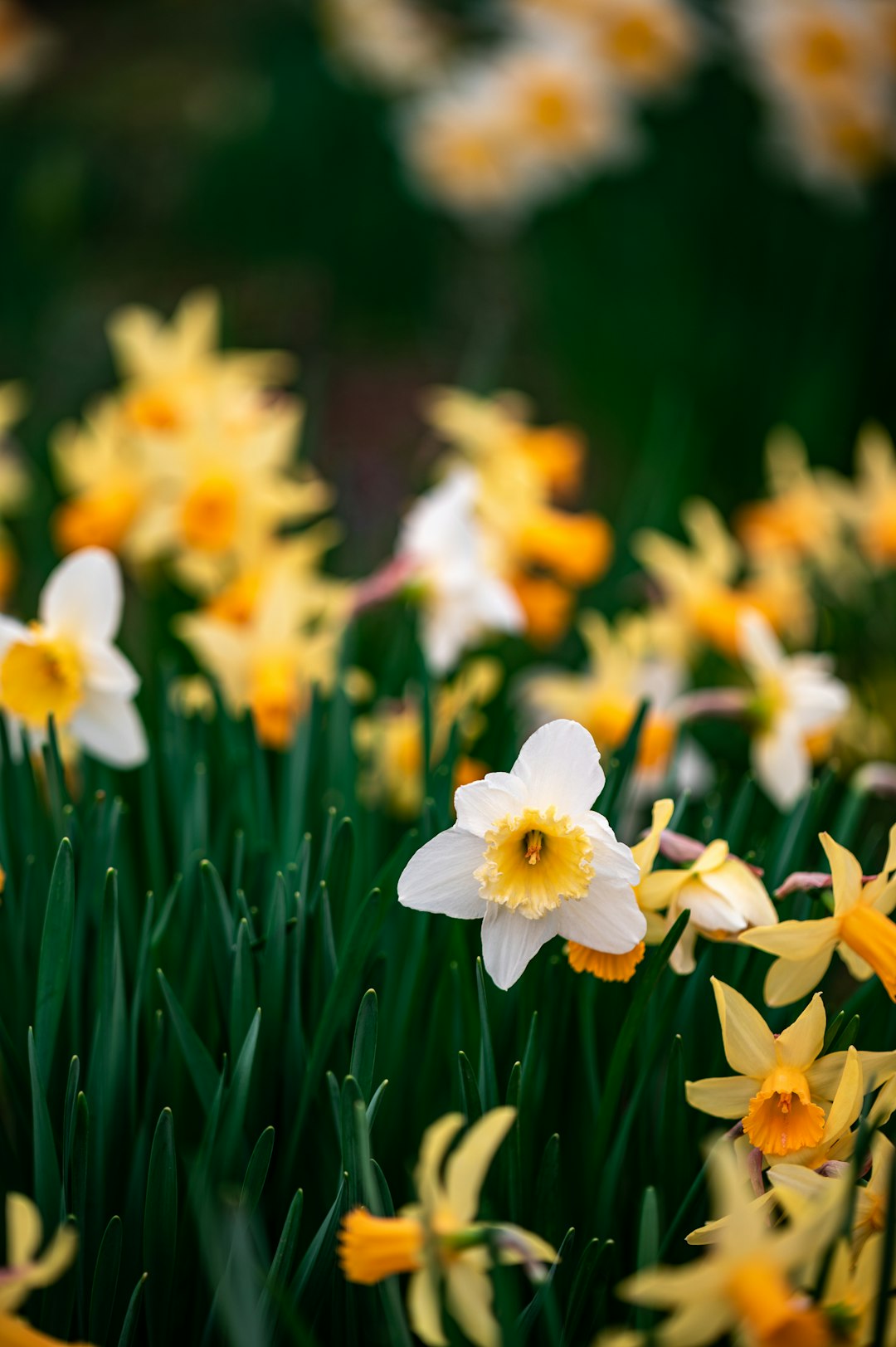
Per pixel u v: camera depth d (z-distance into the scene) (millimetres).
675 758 1353
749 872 1167
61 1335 1173
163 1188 1154
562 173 3072
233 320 3535
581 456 3002
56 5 6543
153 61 5805
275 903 1187
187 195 4141
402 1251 1079
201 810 1263
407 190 3668
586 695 1517
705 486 2568
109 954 1175
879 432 2607
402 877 1142
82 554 1289
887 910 1160
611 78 2846
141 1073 1227
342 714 1355
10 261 3250
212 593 1587
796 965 1163
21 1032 1227
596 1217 1188
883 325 2625
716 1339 1175
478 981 1156
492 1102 1177
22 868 1263
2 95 4438
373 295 3693
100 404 2699
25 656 1286
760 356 2713
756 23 2533
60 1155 1217
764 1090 1144
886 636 1857
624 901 1138
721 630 1630
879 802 1686
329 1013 1182
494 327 3459
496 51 3822
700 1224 1193
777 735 1426
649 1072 1184
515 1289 1151
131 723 1298
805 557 1964
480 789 1139
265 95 4438
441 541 1444
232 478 1534
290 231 3811
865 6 2492
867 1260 1094
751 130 2840
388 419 3297
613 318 2811
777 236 2723
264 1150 1159
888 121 2566
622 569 1975
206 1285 1192
